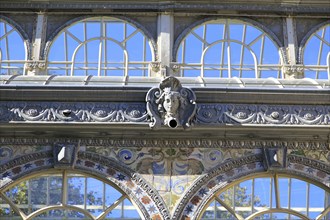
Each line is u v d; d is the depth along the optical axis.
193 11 31.09
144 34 30.94
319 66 30.70
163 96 26.80
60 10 31.17
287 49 30.78
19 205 26.34
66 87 27.09
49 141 27.03
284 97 27.28
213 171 26.77
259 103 27.30
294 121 27.14
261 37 31.12
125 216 26.31
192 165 26.86
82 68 30.92
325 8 31.38
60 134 27.03
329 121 27.20
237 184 26.73
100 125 26.89
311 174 26.92
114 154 26.97
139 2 31.20
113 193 26.56
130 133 27.08
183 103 26.83
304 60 30.73
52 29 30.98
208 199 26.41
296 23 31.23
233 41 31.08
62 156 26.55
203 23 31.08
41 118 26.94
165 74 30.00
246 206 26.52
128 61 30.78
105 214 26.34
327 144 27.28
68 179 26.67
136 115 27.02
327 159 27.14
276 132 27.12
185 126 26.69
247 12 31.28
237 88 27.23
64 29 31.03
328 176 26.92
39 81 28.69
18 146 26.98
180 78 28.84
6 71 30.92
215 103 27.22
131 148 27.08
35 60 30.34
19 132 27.02
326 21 31.33
